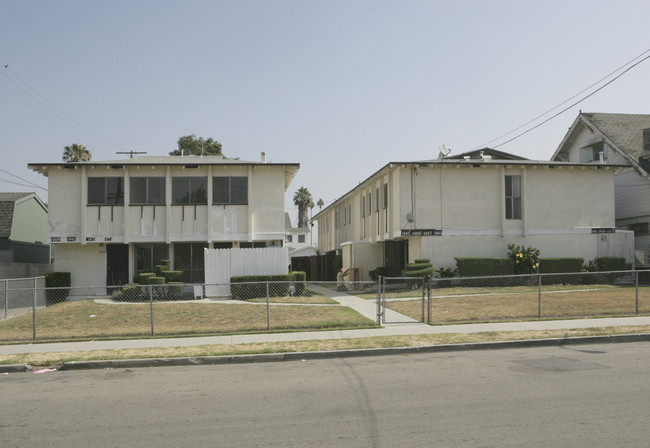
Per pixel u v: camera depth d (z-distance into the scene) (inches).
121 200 924.6
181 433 234.4
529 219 951.0
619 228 1096.8
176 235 924.0
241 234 930.7
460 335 490.9
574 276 909.2
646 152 1006.4
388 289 935.0
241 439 223.9
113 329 564.1
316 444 215.2
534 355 412.8
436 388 306.7
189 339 501.4
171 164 911.0
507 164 933.8
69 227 922.7
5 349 474.0
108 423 253.0
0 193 1289.4
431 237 920.3
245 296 819.4
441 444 211.0
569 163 956.6
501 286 892.0
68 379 368.2
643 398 273.7
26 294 826.2
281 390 314.3
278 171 946.1
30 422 257.6
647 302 671.1
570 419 240.4
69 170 924.0
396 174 943.0
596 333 489.4
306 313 633.6
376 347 445.4
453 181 933.2
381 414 255.4
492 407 262.5
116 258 944.3
